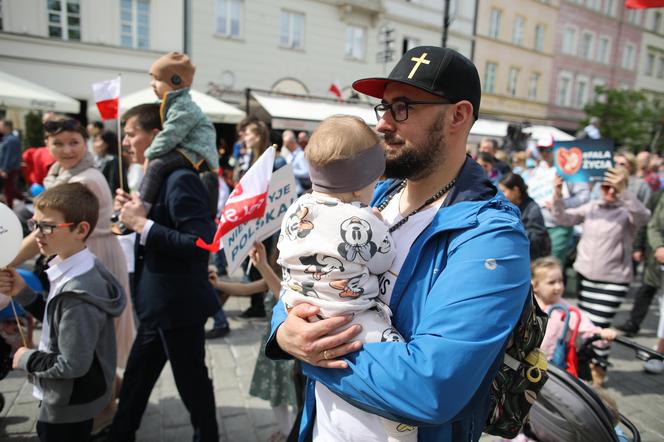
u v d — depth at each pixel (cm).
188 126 224
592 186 500
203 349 230
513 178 393
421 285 108
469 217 105
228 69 1462
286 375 244
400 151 114
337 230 104
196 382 224
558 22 2416
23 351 193
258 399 314
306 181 728
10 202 858
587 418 160
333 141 107
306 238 106
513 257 99
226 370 355
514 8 2211
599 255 367
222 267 585
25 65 1234
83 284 192
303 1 1569
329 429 117
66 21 1270
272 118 1150
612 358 412
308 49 1611
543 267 268
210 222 225
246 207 179
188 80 234
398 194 142
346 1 1609
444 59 110
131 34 1341
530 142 1045
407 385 91
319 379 107
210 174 398
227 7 1449
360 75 1736
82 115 1327
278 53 1549
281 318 121
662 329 370
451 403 90
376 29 1745
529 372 118
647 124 2106
